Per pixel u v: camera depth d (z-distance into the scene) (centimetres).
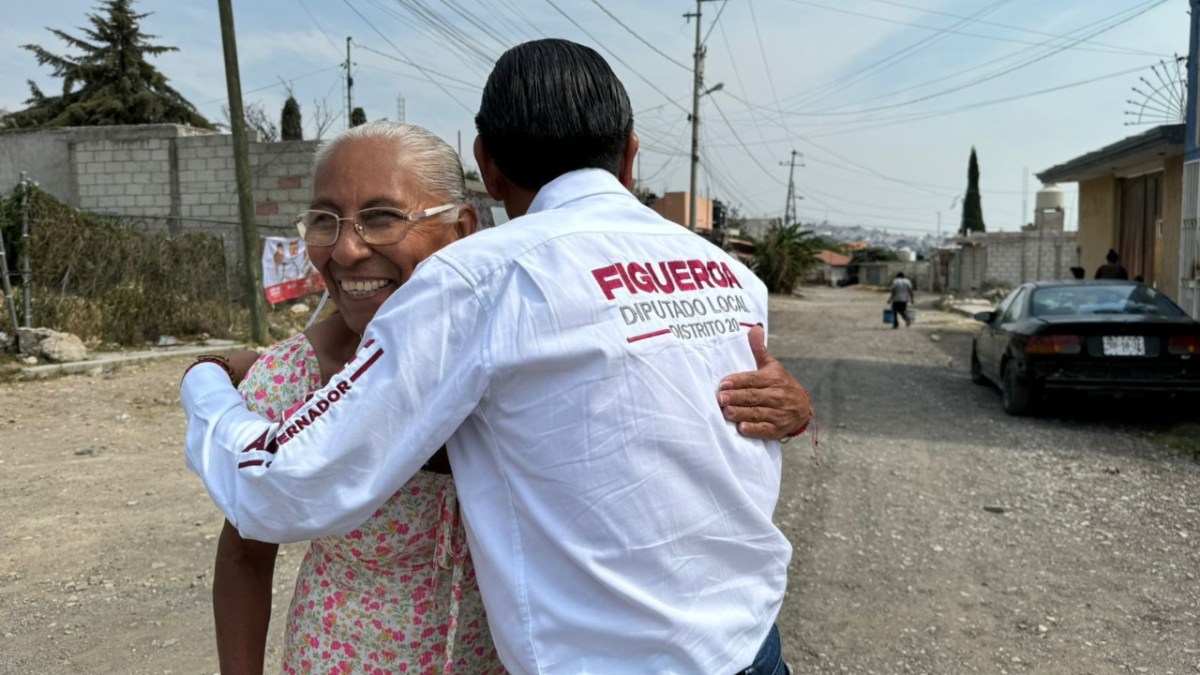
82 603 353
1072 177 1680
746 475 118
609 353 104
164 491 507
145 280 1168
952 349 1359
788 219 6631
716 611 112
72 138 1652
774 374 126
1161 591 369
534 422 104
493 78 126
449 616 129
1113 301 763
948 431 697
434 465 126
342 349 133
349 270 130
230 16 1106
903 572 393
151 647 316
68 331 984
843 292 4650
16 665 301
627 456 104
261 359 132
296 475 104
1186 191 1007
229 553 137
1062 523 459
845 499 507
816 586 378
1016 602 360
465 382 103
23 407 723
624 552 104
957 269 3859
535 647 105
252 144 1582
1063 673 302
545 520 104
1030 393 729
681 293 118
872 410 798
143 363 937
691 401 111
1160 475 549
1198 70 984
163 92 3138
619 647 105
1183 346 664
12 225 1070
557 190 121
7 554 404
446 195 135
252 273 1153
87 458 579
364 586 130
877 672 303
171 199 1634
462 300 105
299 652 134
